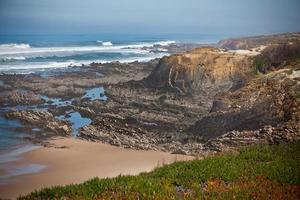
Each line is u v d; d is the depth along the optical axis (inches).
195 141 1595.7
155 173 900.0
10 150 1478.8
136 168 1280.8
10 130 1720.0
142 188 780.6
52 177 1206.3
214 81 2278.5
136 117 1900.8
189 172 884.6
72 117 1971.0
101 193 764.0
